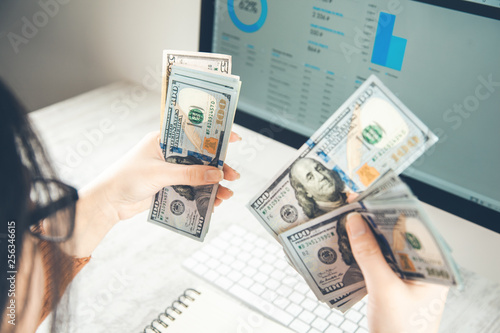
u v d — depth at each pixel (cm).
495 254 98
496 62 77
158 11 140
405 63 86
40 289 59
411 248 60
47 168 49
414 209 57
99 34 156
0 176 43
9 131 43
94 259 95
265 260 96
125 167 80
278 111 107
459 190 89
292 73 101
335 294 77
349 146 78
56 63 171
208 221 83
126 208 83
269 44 102
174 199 82
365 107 76
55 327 60
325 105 100
